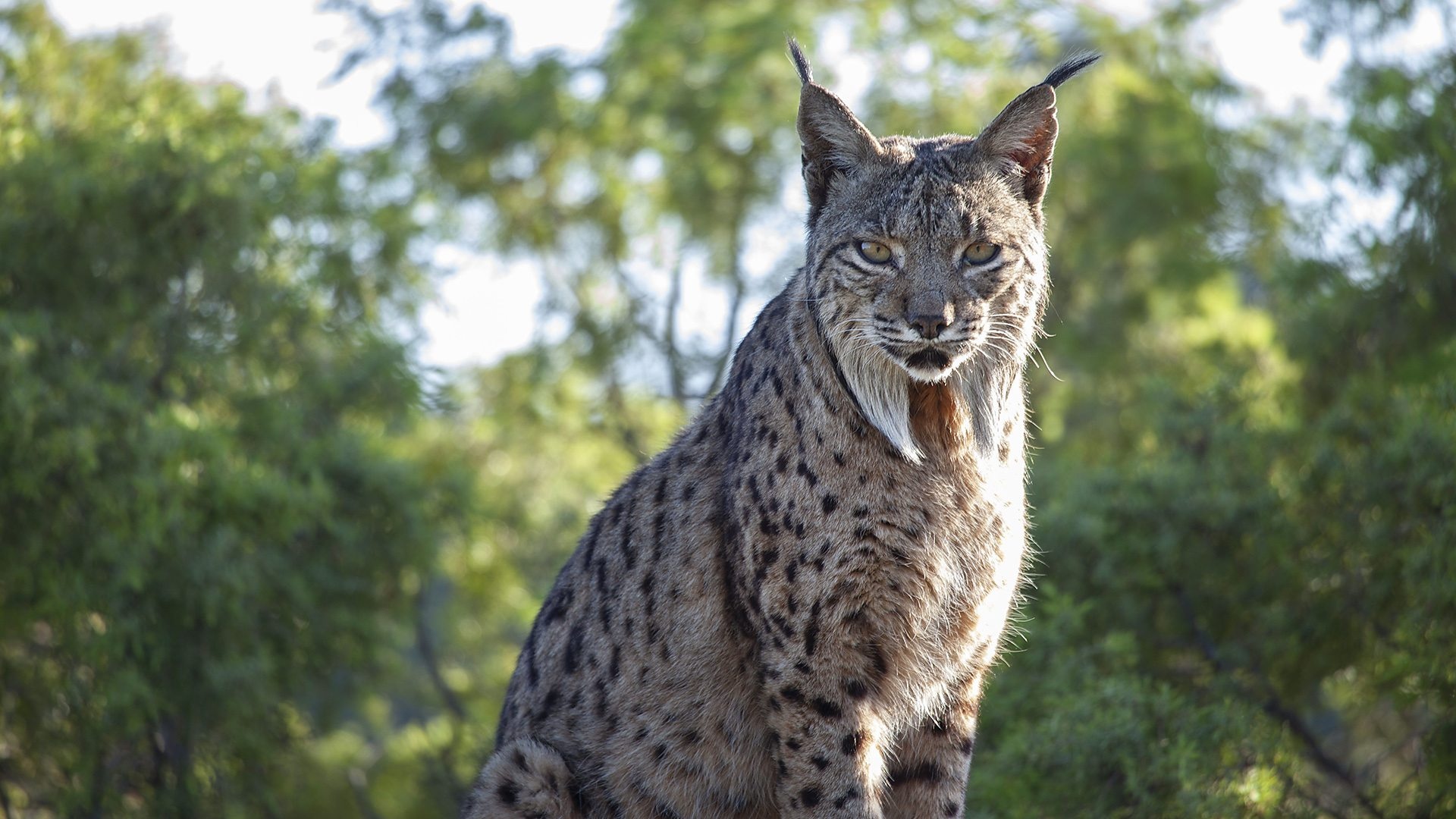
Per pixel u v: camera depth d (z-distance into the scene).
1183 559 17.80
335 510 22.55
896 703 10.24
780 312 10.54
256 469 20.59
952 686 10.52
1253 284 41.19
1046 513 18.20
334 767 27.38
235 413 23.16
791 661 9.90
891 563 9.91
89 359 21.28
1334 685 19.09
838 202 10.23
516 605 29.70
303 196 23.47
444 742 26.02
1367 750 20.88
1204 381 25.94
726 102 34.56
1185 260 34.94
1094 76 36.84
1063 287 36.41
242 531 21.00
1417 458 16.34
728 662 10.41
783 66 35.66
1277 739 15.24
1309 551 17.77
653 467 11.21
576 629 11.15
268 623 21.73
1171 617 18.27
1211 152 36.84
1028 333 10.41
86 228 21.56
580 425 38.41
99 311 21.77
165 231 21.58
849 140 10.22
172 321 21.97
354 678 24.48
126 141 21.72
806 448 9.88
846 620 9.91
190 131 22.98
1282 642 17.27
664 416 39.31
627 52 37.47
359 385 23.64
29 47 24.81
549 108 38.19
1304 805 15.16
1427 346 22.17
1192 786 13.83
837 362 9.90
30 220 21.23
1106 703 14.96
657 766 10.62
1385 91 23.22
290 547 22.05
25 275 21.45
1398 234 22.75
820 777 9.94
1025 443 10.95
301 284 23.31
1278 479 18.81
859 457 9.88
